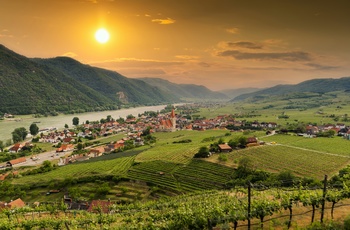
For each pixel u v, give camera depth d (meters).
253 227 36.19
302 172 105.56
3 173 153.25
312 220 35.56
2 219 55.62
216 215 37.50
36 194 113.00
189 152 142.50
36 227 51.09
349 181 45.19
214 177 109.75
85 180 119.56
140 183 113.06
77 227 50.41
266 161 121.25
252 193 52.22
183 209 44.22
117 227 45.66
